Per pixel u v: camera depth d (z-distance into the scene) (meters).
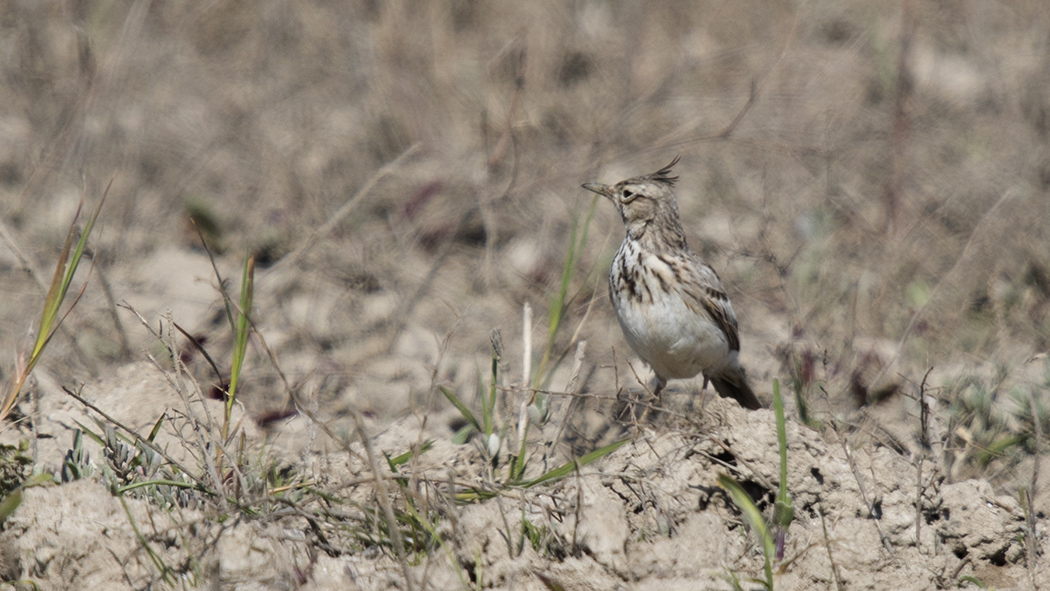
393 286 13.28
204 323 11.97
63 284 8.17
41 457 8.04
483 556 6.70
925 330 11.76
